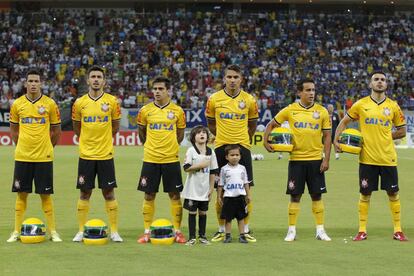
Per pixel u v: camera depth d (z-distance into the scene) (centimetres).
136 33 7669
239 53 7538
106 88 6675
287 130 1703
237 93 1752
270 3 8288
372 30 8012
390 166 1708
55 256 1481
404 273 1330
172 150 1694
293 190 1697
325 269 1361
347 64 7475
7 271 1340
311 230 1852
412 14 8350
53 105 1705
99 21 7838
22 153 1677
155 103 1709
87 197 1698
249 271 1342
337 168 3772
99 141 1680
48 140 1694
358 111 1738
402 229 1872
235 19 8031
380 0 8062
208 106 1767
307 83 1714
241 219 1658
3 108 5828
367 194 1712
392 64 7531
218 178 1691
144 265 1393
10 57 7219
